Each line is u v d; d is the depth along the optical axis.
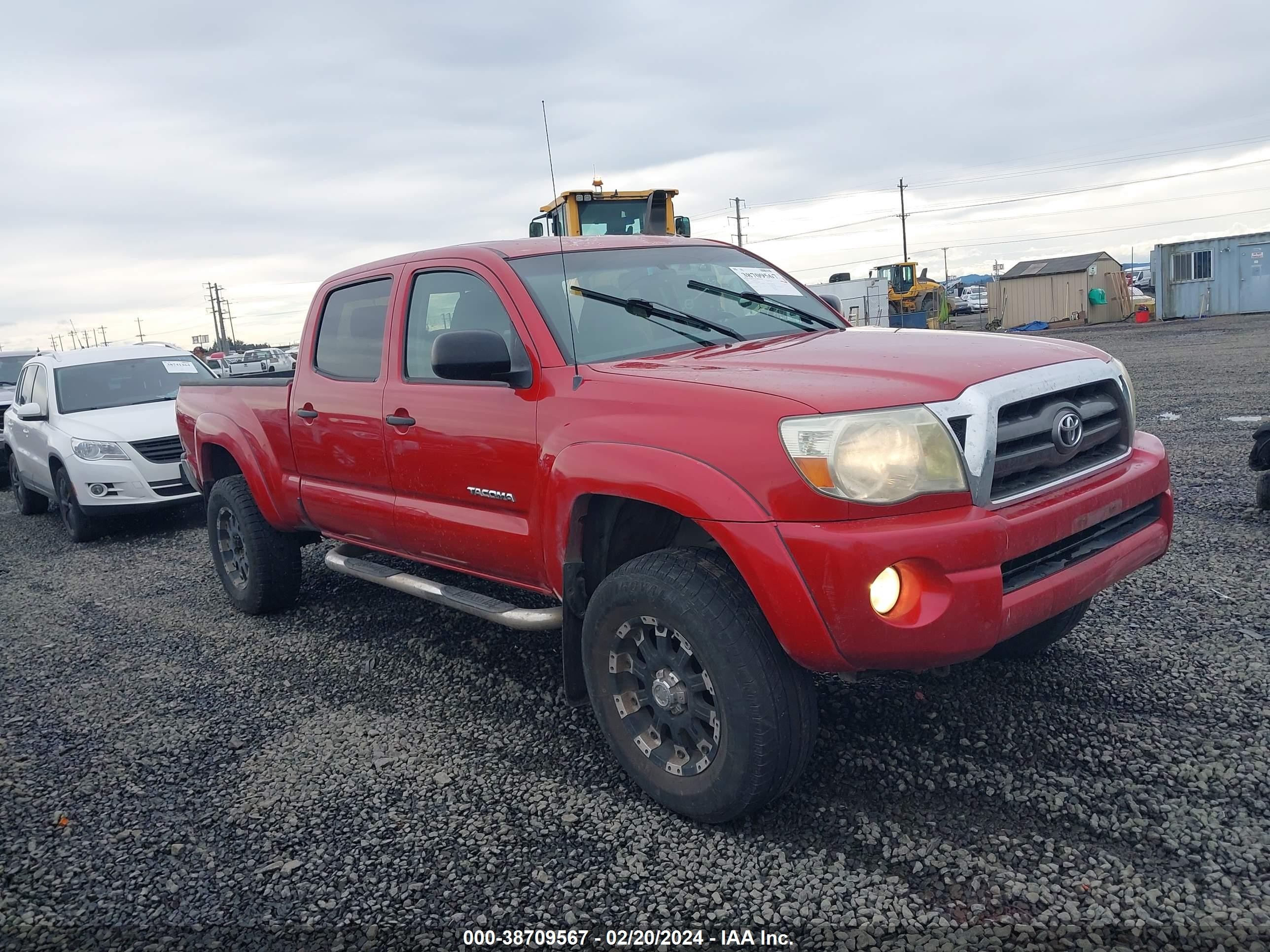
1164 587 4.52
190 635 5.18
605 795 3.07
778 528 2.49
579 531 3.07
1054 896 2.36
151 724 3.95
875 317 36.12
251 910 2.58
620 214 14.36
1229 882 2.36
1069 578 2.71
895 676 3.71
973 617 2.47
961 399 2.57
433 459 3.69
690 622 2.64
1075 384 2.85
